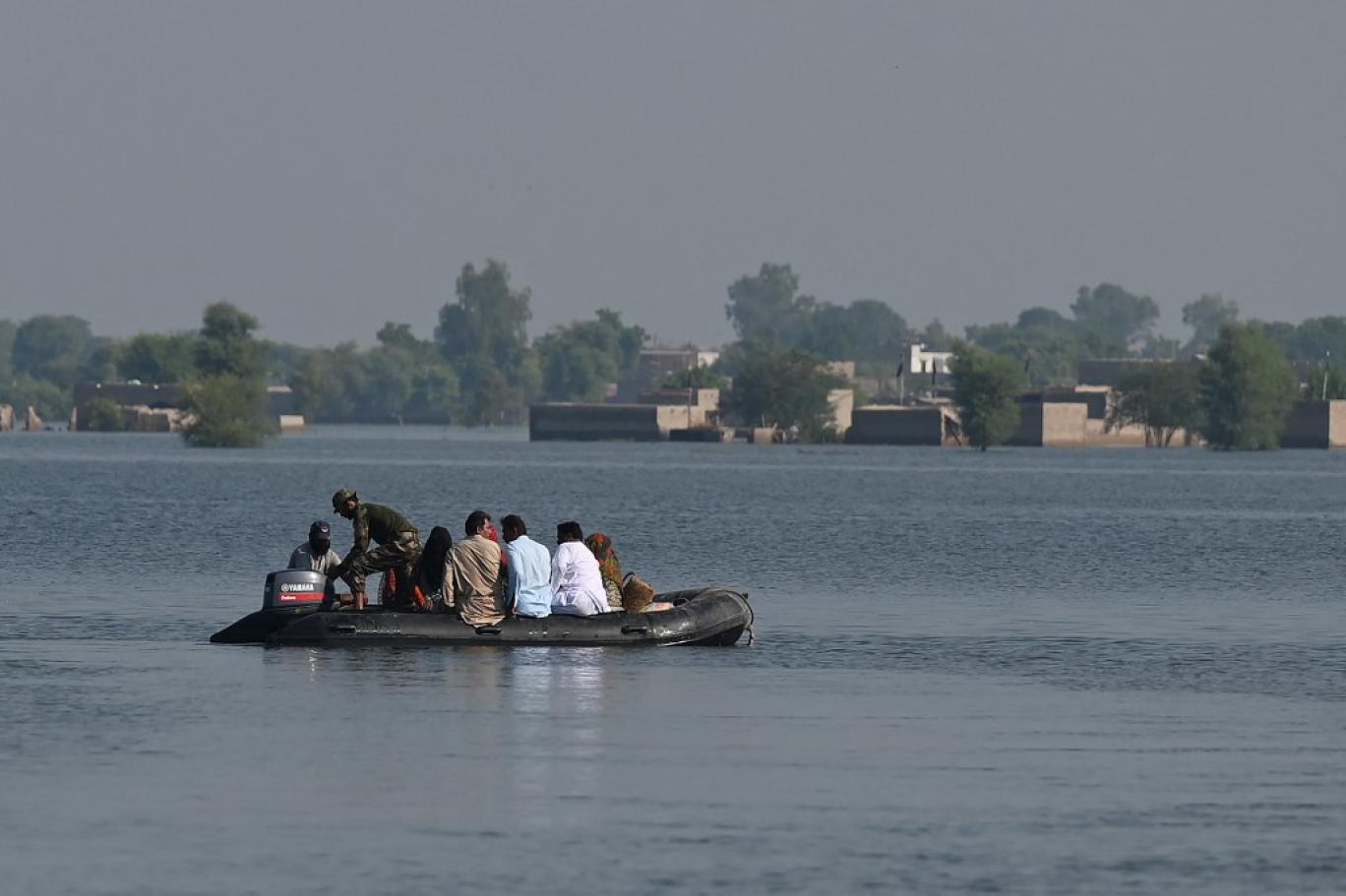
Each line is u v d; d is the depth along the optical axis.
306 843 72.12
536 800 79.69
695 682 114.31
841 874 68.50
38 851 70.81
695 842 72.94
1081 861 70.62
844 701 107.56
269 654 124.19
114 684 110.75
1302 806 79.75
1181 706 106.75
